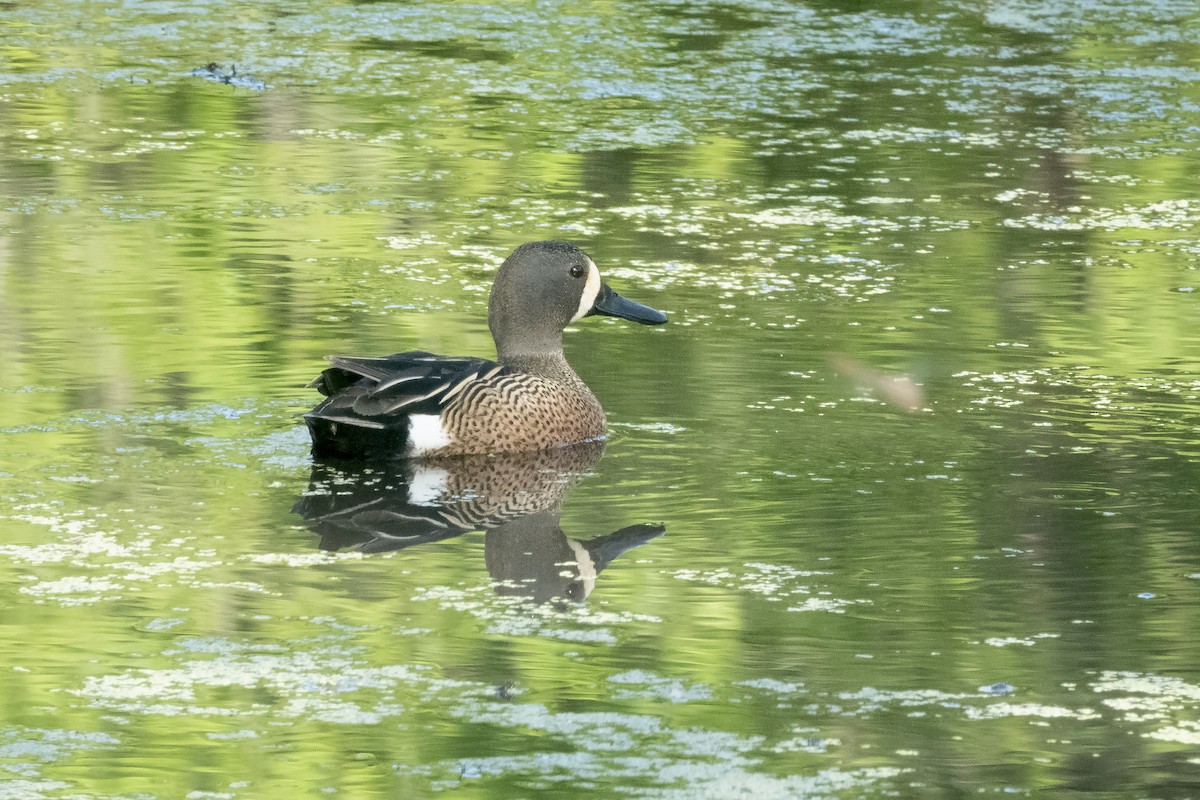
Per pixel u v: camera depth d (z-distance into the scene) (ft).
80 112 77.46
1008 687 27.78
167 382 45.09
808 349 49.37
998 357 48.65
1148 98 82.58
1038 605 31.17
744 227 63.72
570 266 45.24
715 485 38.37
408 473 39.60
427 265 58.23
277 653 28.73
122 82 82.43
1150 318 52.75
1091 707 27.17
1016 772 25.03
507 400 41.37
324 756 25.29
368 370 40.98
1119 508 36.58
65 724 26.09
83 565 32.48
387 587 31.89
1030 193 69.10
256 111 78.64
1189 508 36.55
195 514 35.76
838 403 44.55
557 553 33.91
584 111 79.77
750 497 37.45
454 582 32.17
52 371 45.60
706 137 75.97
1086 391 45.47
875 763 25.36
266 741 25.70
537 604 31.14
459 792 24.29
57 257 57.47
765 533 35.09
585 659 28.78
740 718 26.71
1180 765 25.31
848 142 75.56
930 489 37.91
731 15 99.19
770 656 28.94
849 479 38.63
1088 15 99.66
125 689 27.32
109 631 29.45
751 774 24.99
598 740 25.93
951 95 82.74
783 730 26.30
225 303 52.90
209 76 83.66
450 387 41.14
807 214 65.62
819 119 78.95
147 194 66.13
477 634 29.73
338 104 80.28
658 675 28.19
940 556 33.71
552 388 42.37
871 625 30.30
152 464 38.86
